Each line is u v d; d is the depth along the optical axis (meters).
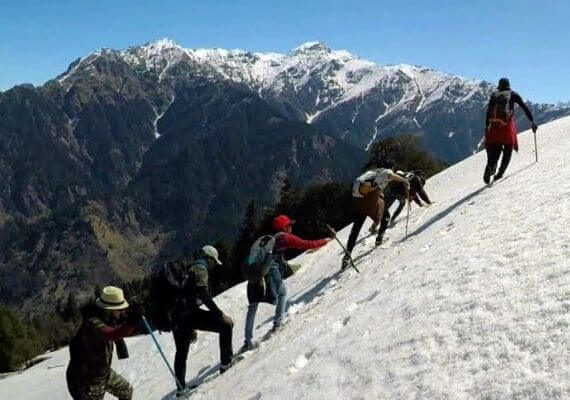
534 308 4.61
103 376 7.11
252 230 83.94
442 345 4.79
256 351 9.59
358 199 12.05
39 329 102.56
